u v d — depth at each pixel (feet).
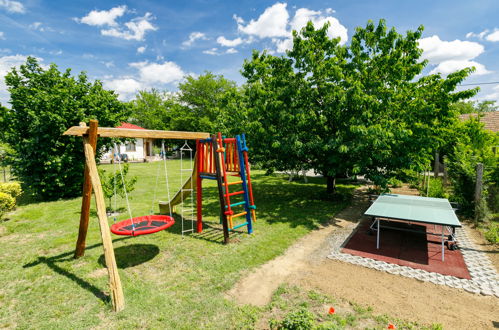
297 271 16.48
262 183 51.98
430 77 29.89
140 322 11.89
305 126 31.78
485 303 13.05
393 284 14.87
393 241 21.56
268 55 35.99
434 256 18.57
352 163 30.45
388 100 28.78
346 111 30.35
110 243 13.16
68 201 36.76
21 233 23.56
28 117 35.73
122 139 46.21
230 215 21.26
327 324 10.41
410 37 29.32
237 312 12.43
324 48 31.96
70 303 13.33
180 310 12.64
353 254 19.01
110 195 29.68
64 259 18.33
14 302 13.46
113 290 12.72
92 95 41.11
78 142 38.34
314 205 34.06
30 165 36.04
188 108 137.18
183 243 21.26
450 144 39.14
